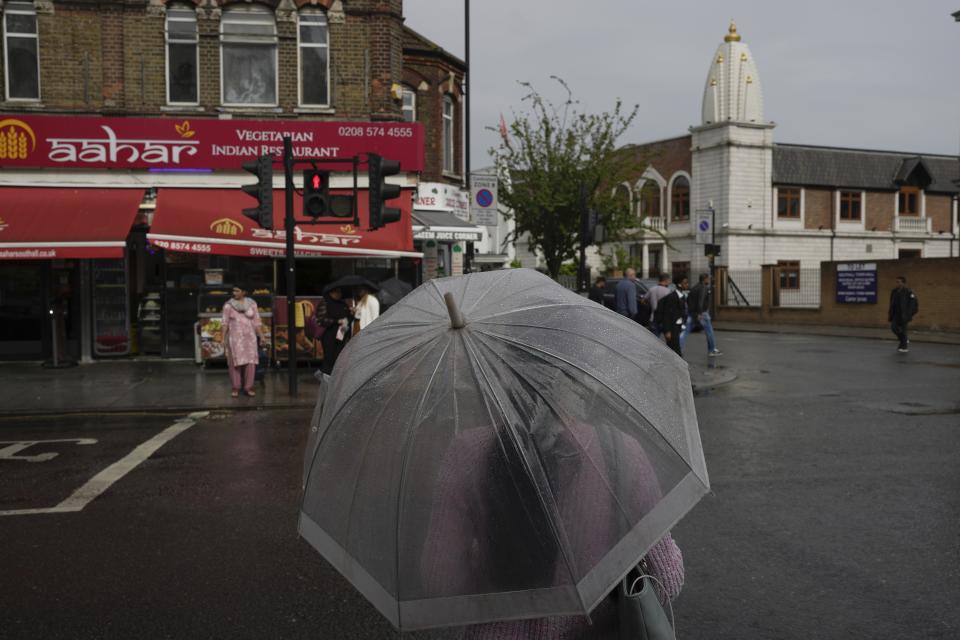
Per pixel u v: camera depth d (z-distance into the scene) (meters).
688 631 4.09
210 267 17.16
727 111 45.69
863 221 48.81
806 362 17.17
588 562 1.84
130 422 10.68
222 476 7.55
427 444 1.88
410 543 1.85
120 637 4.14
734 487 6.82
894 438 8.89
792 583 4.70
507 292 2.19
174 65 17.19
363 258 18.06
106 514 6.32
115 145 16.62
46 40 16.62
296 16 17.45
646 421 1.98
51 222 15.40
